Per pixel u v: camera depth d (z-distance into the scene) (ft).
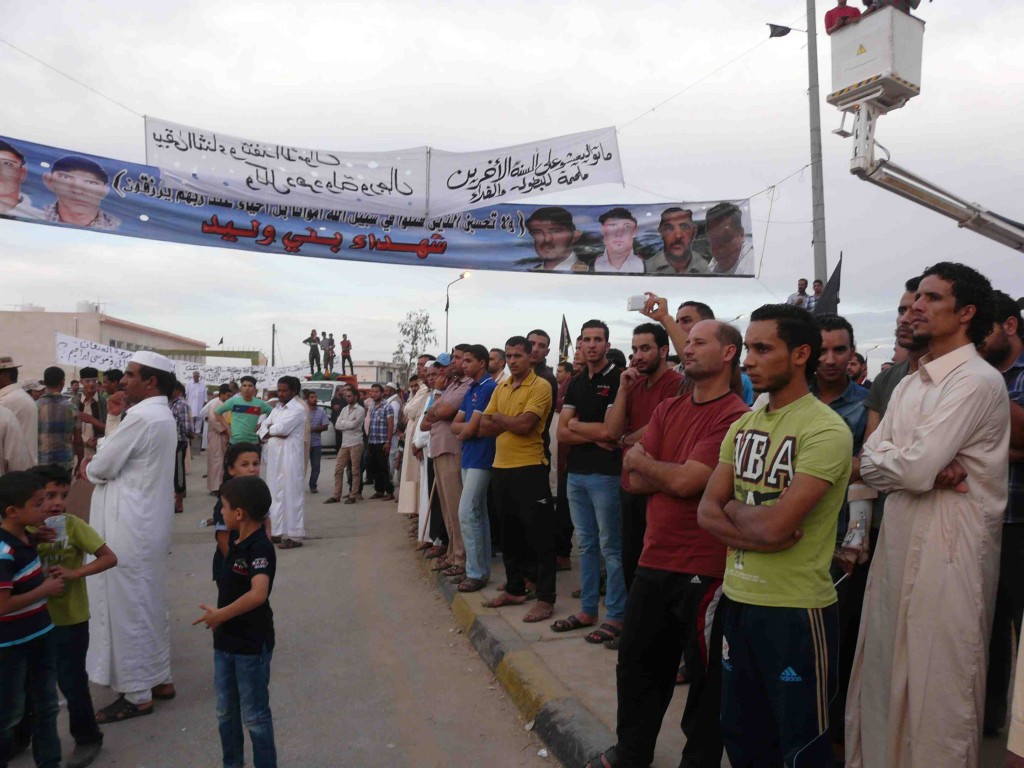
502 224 27.48
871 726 9.65
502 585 22.11
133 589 14.75
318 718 14.60
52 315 126.11
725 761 11.72
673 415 11.30
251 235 25.64
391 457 43.55
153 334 150.82
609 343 17.04
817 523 8.50
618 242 27.73
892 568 9.45
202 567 26.91
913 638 9.08
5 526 11.57
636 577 10.98
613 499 16.58
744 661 8.89
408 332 125.39
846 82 12.84
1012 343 11.94
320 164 26.12
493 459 21.11
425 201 26.61
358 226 26.48
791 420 8.76
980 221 13.01
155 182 24.68
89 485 15.98
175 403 39.29
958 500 9.00
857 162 12.75
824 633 8.46
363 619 20.86
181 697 15.69
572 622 17.65
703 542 10.36
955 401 8.95
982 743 12.10
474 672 16.79
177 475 39.47
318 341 101.71
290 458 30.45
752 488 8.87
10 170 23.12
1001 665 12.12
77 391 49.85
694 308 15.98
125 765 12.84
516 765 12.62
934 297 9.43
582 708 13.16
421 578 25.34
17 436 18.17
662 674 10.90
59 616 12.70
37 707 11.98
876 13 12.53
